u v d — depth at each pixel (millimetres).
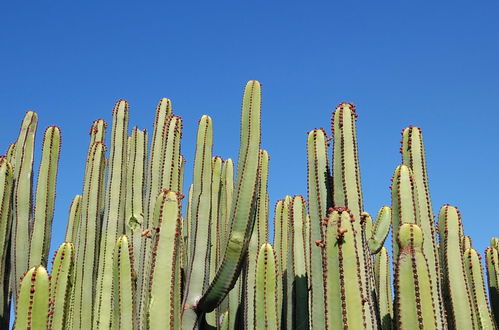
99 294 5543
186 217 6473
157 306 4375
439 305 4648
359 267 3998
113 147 6586
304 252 6141
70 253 4973
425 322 3840
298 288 5949
